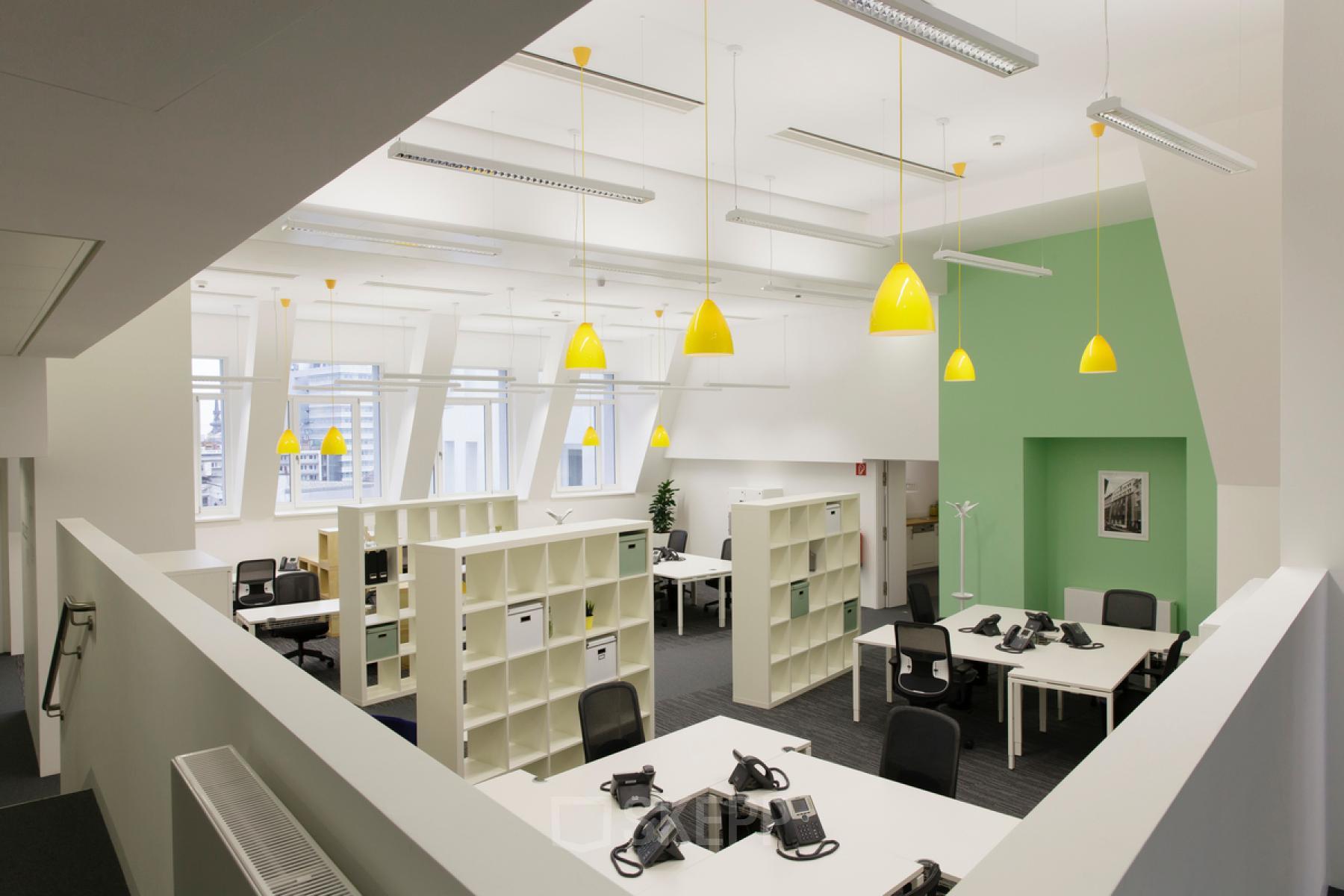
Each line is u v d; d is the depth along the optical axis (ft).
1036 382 31.71
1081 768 4.76
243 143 5.20
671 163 25.20
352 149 5.38
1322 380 12.02
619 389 50.83
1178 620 29.81
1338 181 11.87
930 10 9.73
